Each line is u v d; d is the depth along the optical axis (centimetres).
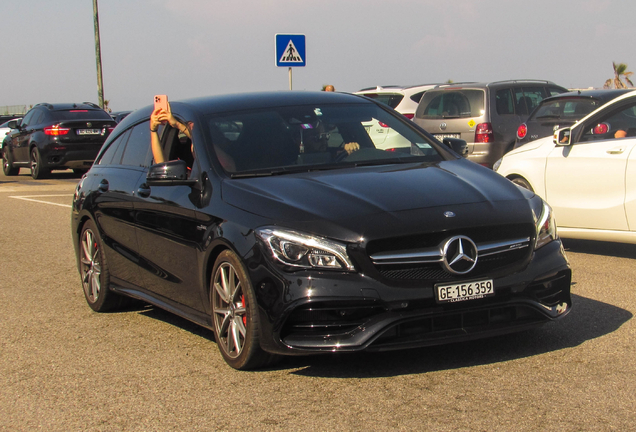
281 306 395
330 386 405
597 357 433
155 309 620
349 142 523
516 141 1181
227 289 441
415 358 444
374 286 388
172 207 493
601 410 356
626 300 566
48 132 1939
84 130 1958
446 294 395
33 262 839
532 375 407
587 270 683
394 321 388
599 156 724
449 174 473
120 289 587
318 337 395
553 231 448
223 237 431
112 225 582
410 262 394
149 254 531
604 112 742
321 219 402
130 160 594
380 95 1627
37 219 1202
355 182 448
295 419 363
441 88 1341
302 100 568
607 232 723
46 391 428
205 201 465
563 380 398
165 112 530
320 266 392
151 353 489
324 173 473
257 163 488
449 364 431
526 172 785
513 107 1313
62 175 2152
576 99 1112
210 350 488
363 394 391
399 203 417
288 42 1502
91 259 628
